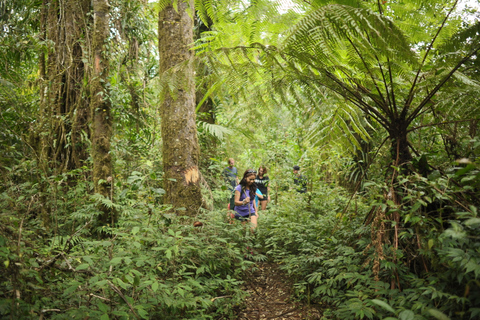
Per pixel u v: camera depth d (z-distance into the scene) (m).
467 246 1.69
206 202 3.64
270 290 3.18
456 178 1.98
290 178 5.23
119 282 1.72
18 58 4.09
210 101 6.34
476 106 2.20
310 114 2.85
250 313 2.70
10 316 1.41
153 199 3.21
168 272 2.58
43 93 4.40
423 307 1.67
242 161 6.23
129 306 1.70
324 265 2.83
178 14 3.47
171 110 3.50
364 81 2.59
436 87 2.25
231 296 2.75
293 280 3.30
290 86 2.51
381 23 1.81
